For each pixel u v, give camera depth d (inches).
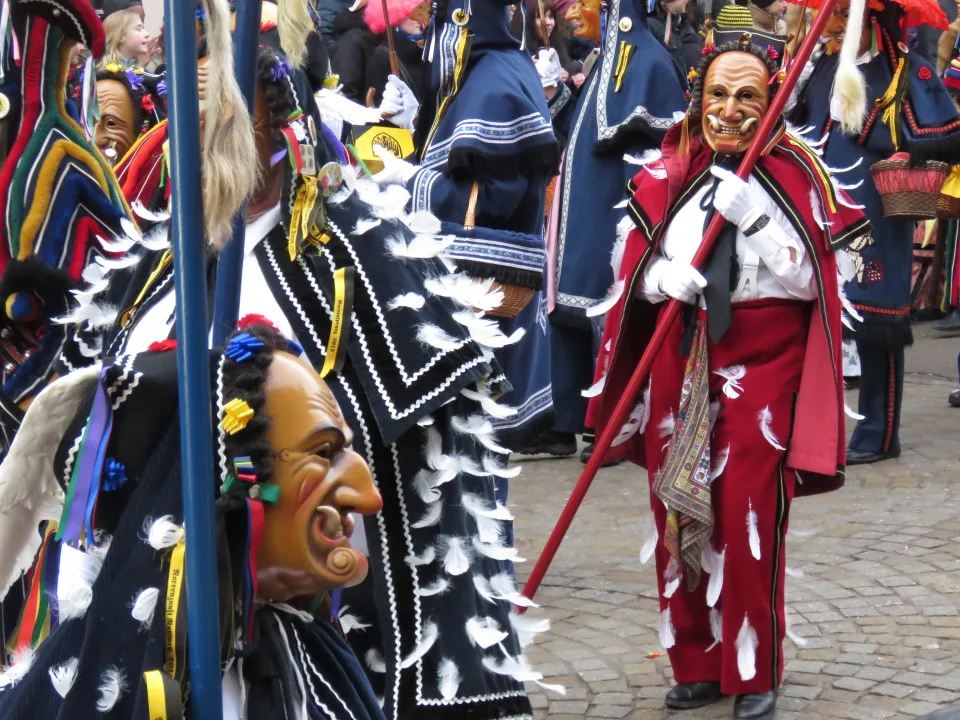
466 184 202.8
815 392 171.9
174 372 81.0
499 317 206.1
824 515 262.8
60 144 132.3
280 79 114.7
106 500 82.6
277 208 117.9
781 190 171.8
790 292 171.8
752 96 173.8
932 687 184.4
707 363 173.6
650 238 177.2
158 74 191.2
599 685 190.1
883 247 285.1
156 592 78.1
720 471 172.2
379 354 113.8
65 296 131.3
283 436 80.7
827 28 284.5
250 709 81.7
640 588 228.8
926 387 376.2
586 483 171.2
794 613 213.6
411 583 114.6
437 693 113.6
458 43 208.4
